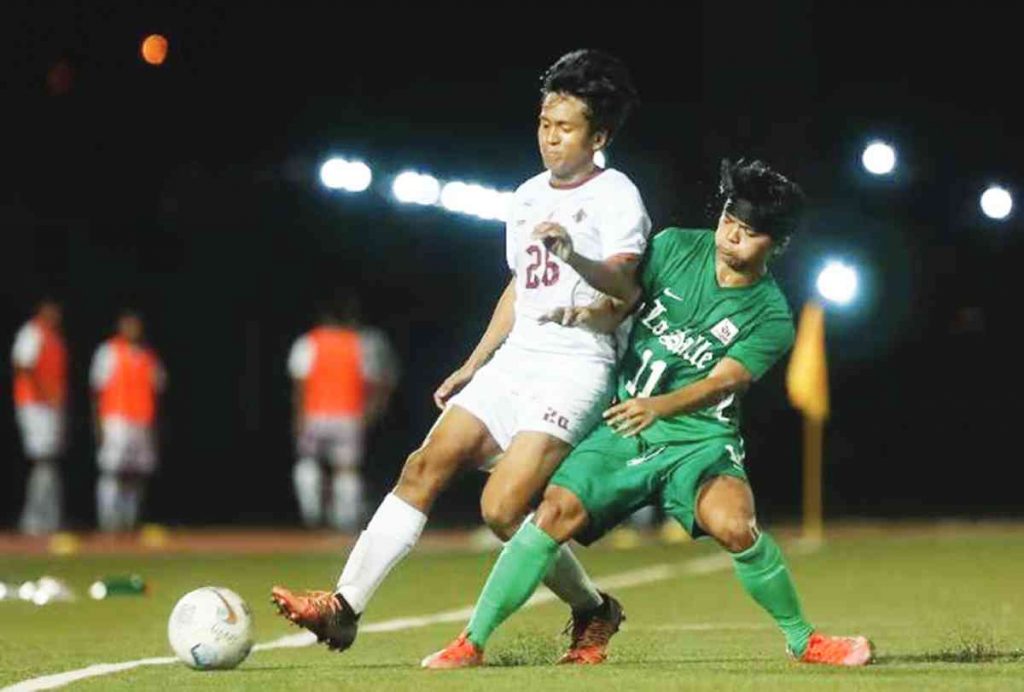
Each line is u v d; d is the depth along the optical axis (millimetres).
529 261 20375
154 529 53812
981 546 45531
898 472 65250
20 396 52094
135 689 18500
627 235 19922
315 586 36625
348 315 55250
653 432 20000
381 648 24422
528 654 21844
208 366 66500
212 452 66625
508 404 20344
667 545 48062
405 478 20531
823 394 50125
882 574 37781
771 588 20062
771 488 65125
